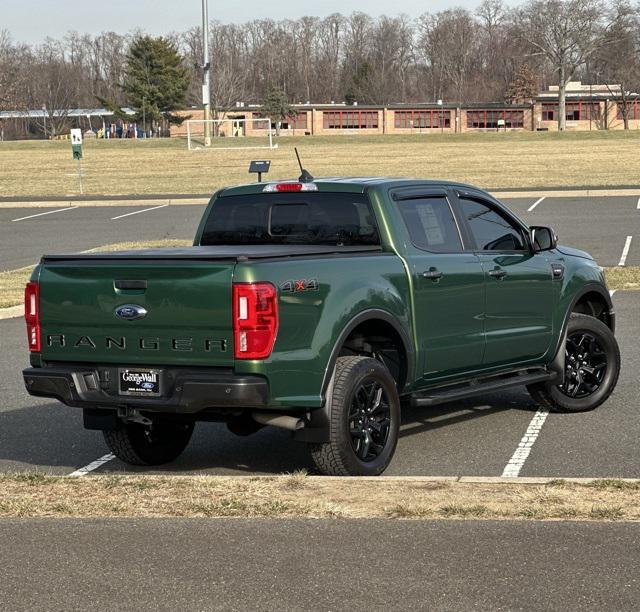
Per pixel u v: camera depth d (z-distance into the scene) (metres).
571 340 9.82
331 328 7.25
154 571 5.48
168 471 8.20
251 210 8.65
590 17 113.31
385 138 84.25
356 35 170.00
